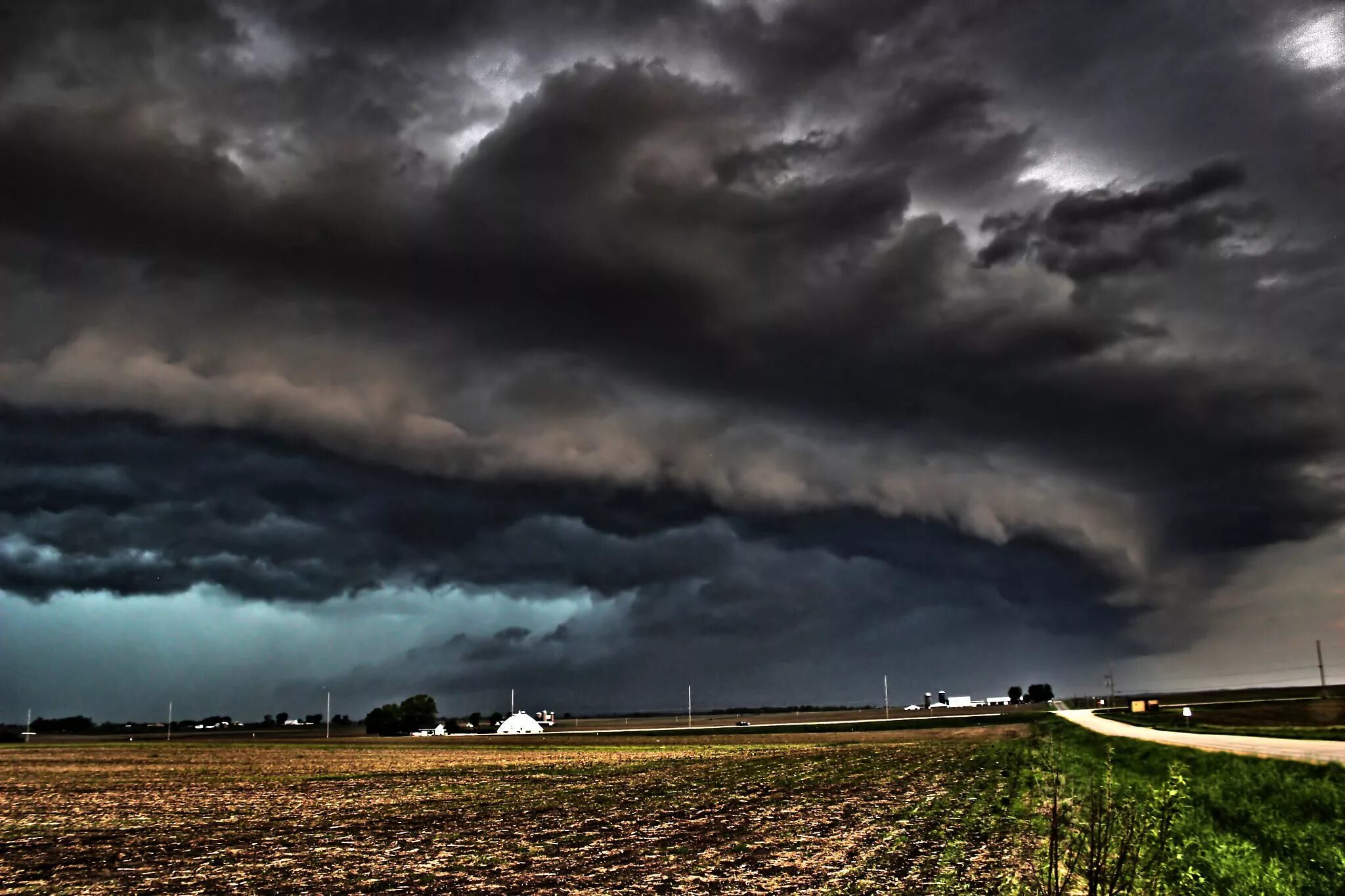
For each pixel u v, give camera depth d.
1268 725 110.19
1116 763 54.19
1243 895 17.02
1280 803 29.80
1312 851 21.56
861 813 35.19
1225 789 33.53
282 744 152.00
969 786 44.78
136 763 91.62
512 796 47.06
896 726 184.50
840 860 23.91
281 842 30.73
